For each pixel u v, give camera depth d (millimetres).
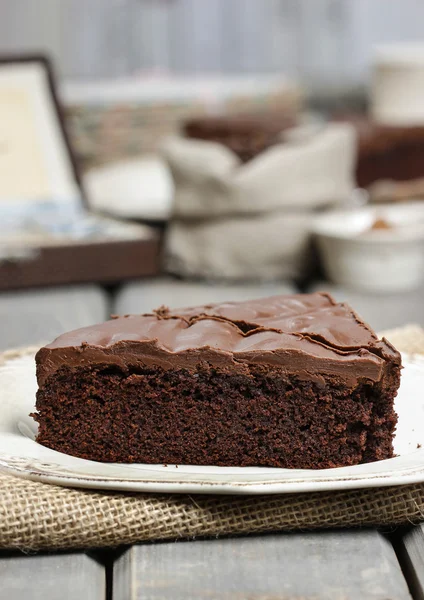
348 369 442
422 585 399
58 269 753
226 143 804
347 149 786
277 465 453
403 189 880
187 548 414
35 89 852
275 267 783
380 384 443
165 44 1206
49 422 454
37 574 403
